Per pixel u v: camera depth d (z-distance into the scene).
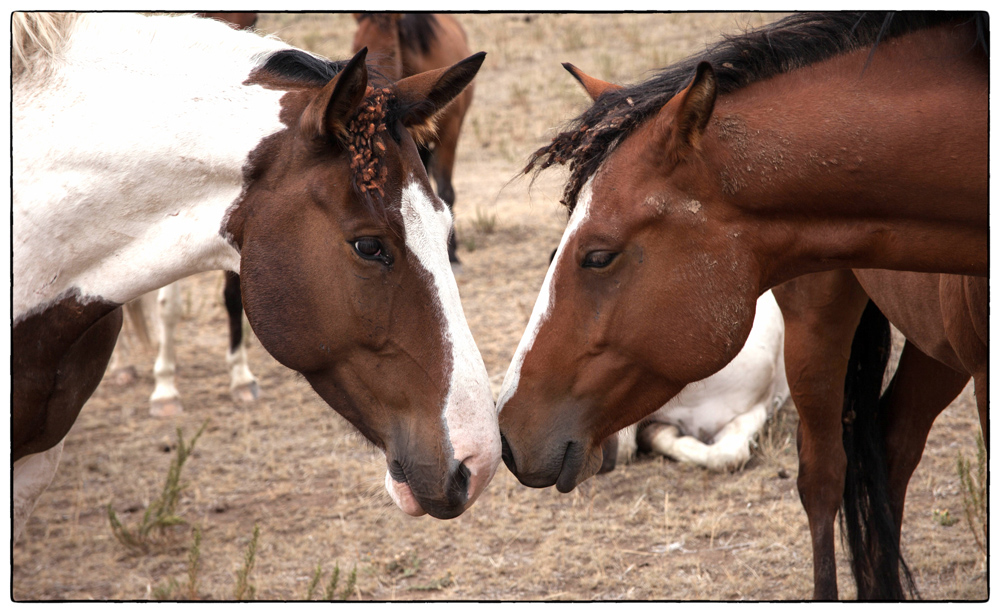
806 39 2.09
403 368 2.05
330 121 1.95
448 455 2.04
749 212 2.09
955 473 4.00
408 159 2.05
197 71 2.12
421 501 2.08
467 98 7.17
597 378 2.21
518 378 2.25
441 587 3.40
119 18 2.15
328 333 2.05
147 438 4.85
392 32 6.71
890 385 3.33
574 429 2.22
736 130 2.05
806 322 3.12
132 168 2.08
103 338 2.39
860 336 3.21
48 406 2.26
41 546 3.79
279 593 3.39
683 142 2.02
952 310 2.45
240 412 5.16
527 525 3.81
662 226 2.09
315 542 3.77
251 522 3.97
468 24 15.63
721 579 3.36
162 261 2.13
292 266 2.04
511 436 2.25
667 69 2.20
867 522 3.18
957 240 2.07
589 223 2.12
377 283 2.02
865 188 2.03
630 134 2.12
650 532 3.72
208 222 2.10
